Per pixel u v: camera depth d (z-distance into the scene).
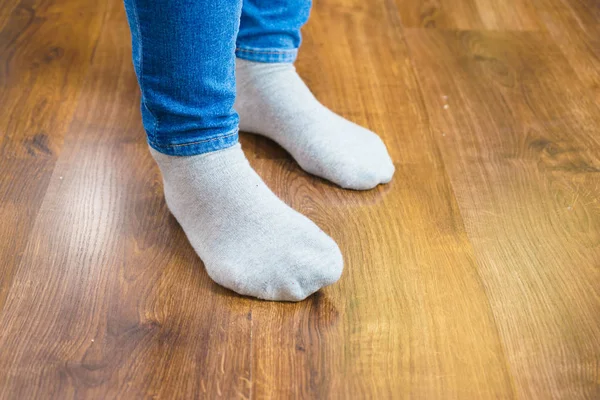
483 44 1.31
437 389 0.67
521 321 0.75
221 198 0.76
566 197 0.94
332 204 0.90
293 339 0.71
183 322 0.72
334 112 1.09
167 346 0.69
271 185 0.93
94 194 0.88
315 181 0.95
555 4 1.46
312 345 0.71
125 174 0.92
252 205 0.77
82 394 0.64
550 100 1.16
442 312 0.76
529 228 0.89
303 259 0.74
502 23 1.38
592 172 0.99
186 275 0.78
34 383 0.65
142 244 0.82
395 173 0.97
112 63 1.16
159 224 0.85
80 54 1.18
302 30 1.30
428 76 1.20
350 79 1.17
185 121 0.70
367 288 0.78
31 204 0.86
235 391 0.66
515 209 0.92
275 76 0.98
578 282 0.81
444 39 1.31
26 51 1.17
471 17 1.40
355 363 0.69
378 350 0.71
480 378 0.69
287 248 0.75
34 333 0.69
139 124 1.03
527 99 1.15
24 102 1.04
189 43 0.63
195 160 0.75
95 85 1.10
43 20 1.26
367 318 0.74
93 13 1.30
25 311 0.72
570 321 0.76
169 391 0.65
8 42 1.18
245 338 0.71
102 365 0.67
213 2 0.62
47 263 0.78
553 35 1.36
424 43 1.29
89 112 1.04
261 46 0.96
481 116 1.10
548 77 1.22
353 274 0.80
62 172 0.92
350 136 0.96
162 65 0.64
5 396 0.64
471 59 1.26
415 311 0.75
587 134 1.08
